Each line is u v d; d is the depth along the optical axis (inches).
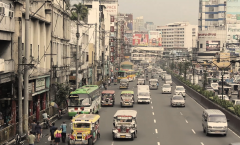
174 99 2389.3
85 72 3415.4
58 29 2329.0
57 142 1160.2
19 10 1414.9
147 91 2613.2
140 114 1998.0
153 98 2962.6
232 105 1883.6
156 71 7253.9
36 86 1705.2
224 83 3730.3
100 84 3927.2
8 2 1353.3
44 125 1520.7
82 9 3678.6
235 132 1482.5
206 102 2422.5
